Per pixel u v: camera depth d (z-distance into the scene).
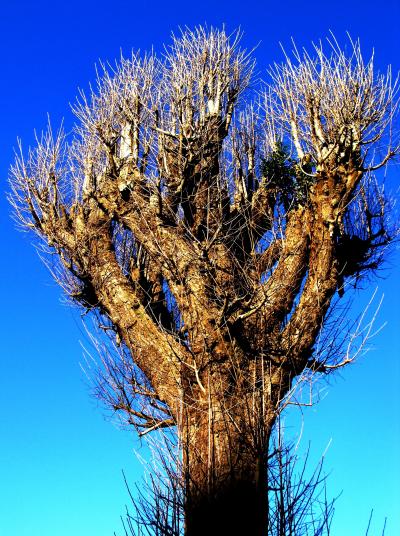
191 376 9.61
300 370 9.51
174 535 7.77
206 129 12.21
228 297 9.53
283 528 7.48
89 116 12.82
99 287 10.98
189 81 12.76
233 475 8.34
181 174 11.68
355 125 10.26
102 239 11.38
